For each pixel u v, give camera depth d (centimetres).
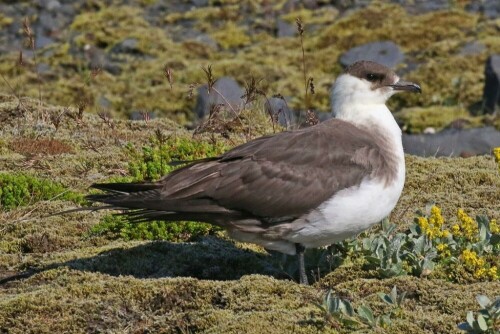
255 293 1067
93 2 2831
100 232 1299
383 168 1127
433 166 1510
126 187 1126
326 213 1100
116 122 1748
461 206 1355
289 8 2777
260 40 2636
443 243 1146
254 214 1108
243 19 2744
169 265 1196
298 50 2553
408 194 1407
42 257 1227
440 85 2342
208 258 1208
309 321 984
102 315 1049
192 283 1089
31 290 1120
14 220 1337
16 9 2800
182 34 2669
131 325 1039
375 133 1178
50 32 2680
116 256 1205
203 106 2200
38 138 1639
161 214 1127
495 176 1455
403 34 2545
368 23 2605
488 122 2152
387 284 1076
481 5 2697
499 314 932
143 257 1207
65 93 2350
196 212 1107
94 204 1390
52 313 1051
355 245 1189
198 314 1027
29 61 2506
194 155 1488
